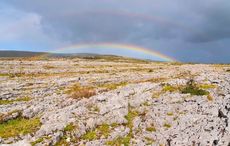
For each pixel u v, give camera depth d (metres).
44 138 18.34
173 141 19.36
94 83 41.38
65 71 59.38
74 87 37.78
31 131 19.56
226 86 31.23
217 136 19.77
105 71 59.66
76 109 23.50
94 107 24.31
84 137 19.33
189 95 27.39
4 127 21.69
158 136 19.95
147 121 22.05
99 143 18.67
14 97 31.64
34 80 44.84
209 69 57.41
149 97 27.17
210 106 24.53
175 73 50.78
